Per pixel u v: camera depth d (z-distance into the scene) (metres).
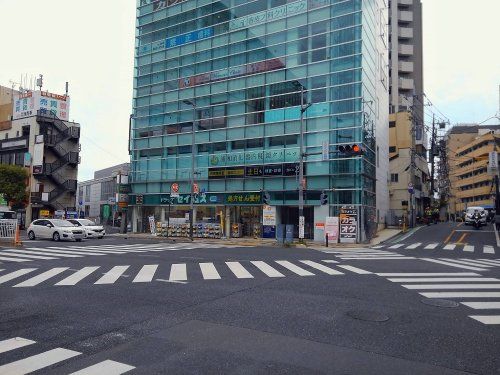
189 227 32.09
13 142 50.50
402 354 5.16
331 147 28.91
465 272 12.58
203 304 7.90
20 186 43.94
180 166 36.78
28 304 7.86
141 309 7.48
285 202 30.50
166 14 39.22
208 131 35.16
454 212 97.75
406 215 44.28
